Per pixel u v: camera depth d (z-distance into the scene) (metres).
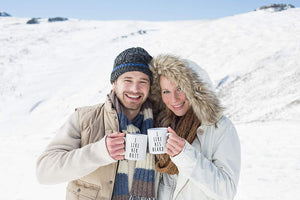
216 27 25.42
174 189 1.62
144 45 25.67
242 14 28.94
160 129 1.36
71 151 1.38
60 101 17.59
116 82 1.68
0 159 7.63
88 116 1.58
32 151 8.65
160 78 1.67
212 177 1.38
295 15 25.12
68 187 1.55
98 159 1.29
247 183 4.77
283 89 13.40
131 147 1.29
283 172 5.23
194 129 1.60
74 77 21.55
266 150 6.93
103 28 38.28
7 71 23.44
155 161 1.66
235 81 15.22
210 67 17.70
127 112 1.71
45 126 14.40
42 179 1.39
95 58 25.56
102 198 1.46
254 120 10.99
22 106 17.52
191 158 1.35
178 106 1.65
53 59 26.47
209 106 1.53
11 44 31.16
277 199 4.04
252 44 19.56
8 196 4.84
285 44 18.19
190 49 21.36
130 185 1.57
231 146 1.53
